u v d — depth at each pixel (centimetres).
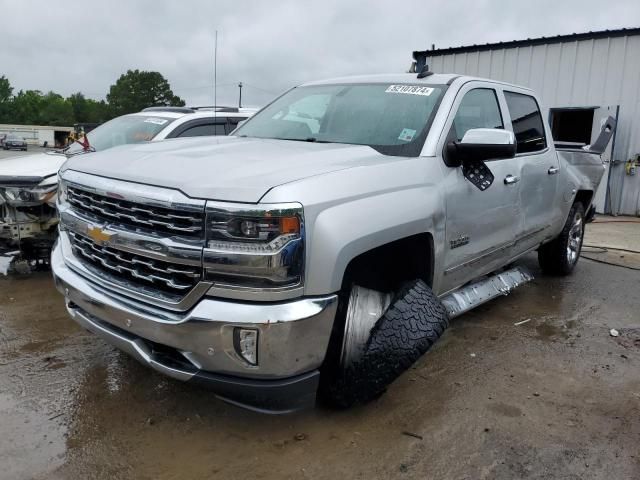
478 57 1327
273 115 438
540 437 300
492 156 338
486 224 393
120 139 655
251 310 242
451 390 350
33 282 552
